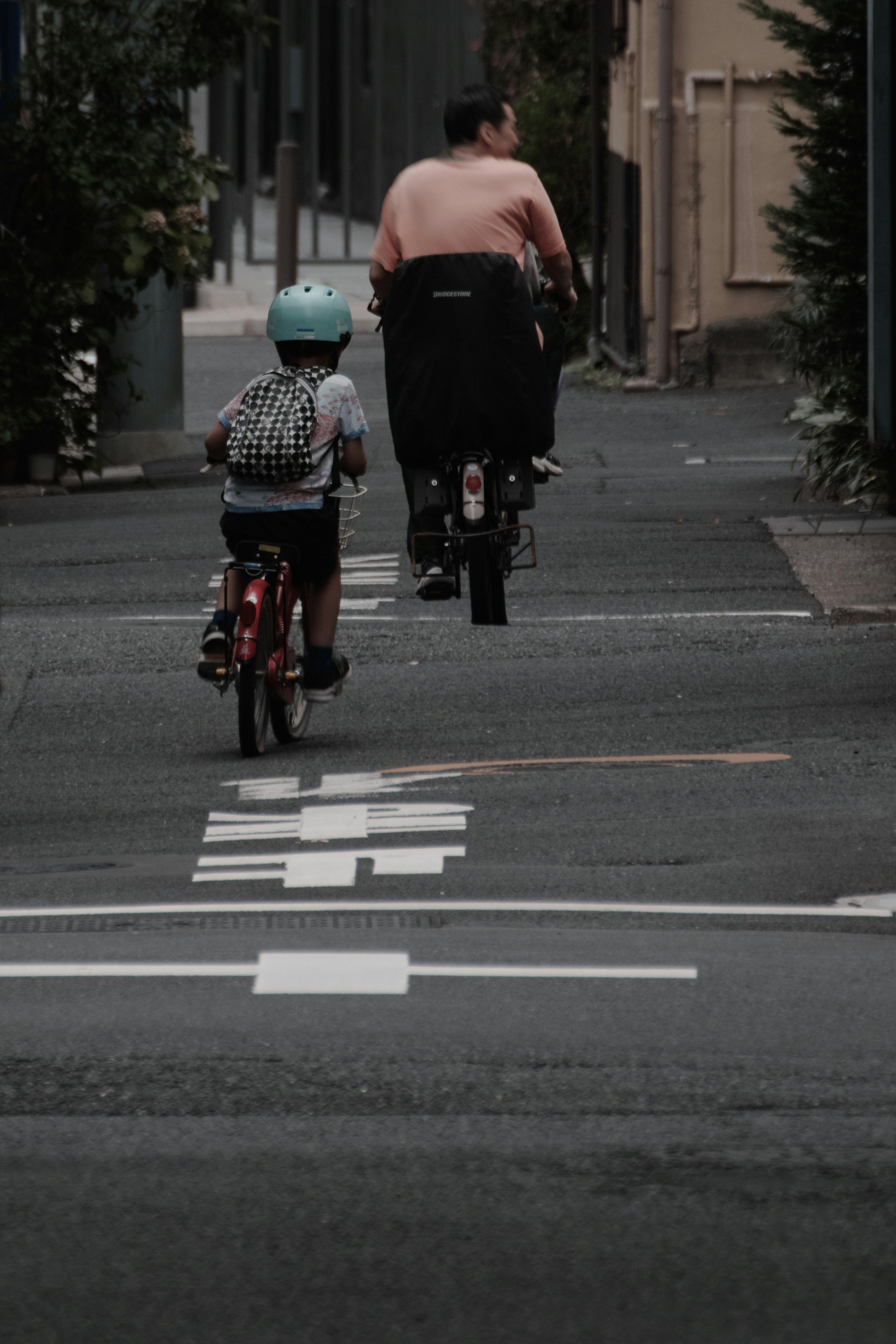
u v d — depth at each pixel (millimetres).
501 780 32656
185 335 119875
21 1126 18219
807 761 33125
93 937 24516
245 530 34656
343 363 103875
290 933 24484
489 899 25906
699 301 93562
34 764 35188
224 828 30391
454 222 32094
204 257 74625
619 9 100375
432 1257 15633
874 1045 20141
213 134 141625
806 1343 14344
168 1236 16031
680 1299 14961
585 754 34281
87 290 71625
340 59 148250
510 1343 14375
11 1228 16188
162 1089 19078
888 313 57562
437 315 31953
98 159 70125
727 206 92750
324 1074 19422
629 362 97438
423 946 23750
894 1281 15219
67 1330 14617
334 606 35688
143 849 29375
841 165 60594
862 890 26031
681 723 36344
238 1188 16875
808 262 61250
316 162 145375
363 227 150875
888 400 58281
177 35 71750
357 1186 16875
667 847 28312
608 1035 20469
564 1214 16328
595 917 24953
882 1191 16703
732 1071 19438
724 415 85062
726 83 91688
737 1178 16969
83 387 75750
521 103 113938
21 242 71312
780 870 27016
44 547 59781
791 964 22859
